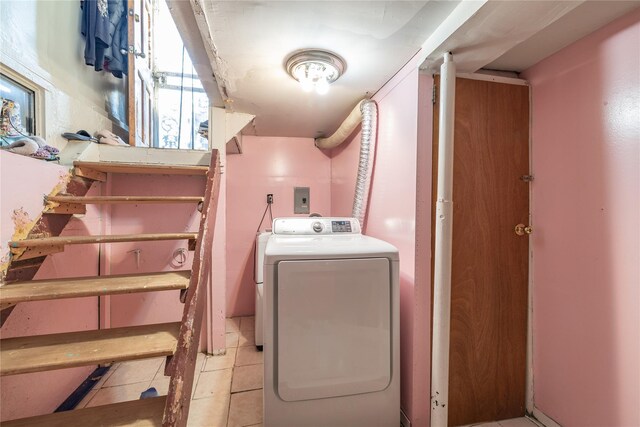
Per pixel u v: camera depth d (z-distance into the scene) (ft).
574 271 4.49
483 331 5.16
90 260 6.93
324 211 10.77
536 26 3.78
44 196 4.99
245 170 10.24
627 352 3.79
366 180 6.61
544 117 5.02
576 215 4.45
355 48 4.78
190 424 5.11
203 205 5.25
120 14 8.96
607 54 4.01
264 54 4.99
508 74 5.41
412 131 5.06
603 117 4.07
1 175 4.10
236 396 5.87
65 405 5.49
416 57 4.94
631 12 3.72
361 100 6.89
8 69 5.33
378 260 4.52
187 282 4.38
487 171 5.14
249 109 7.67
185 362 3.57
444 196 4.52
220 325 7.54
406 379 5.11
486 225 5.15
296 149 10.53
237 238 10.19
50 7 6.47
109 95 9.45
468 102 5.07
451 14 3.93
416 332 4.93
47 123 6.27
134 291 4.11
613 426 3.95
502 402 5.23
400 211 5.47
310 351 4.26
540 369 5.09
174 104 13.82
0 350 3.50
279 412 4.18
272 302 4.21
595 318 4.18
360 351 4.42
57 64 6.70
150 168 6.51
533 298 5.23
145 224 7.93
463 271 5.07
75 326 6.28
